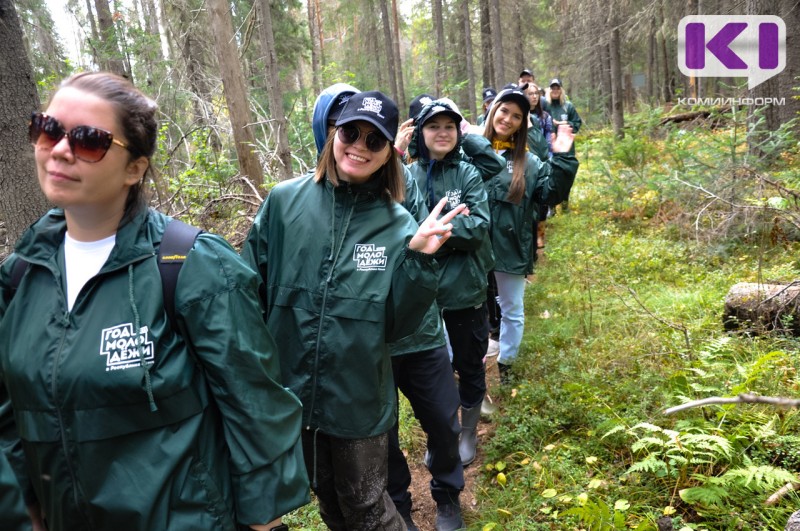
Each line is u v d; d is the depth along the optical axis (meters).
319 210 2.04
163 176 6.01
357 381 1.97
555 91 9.51
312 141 8.55
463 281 2.99
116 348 1.23
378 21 22.12
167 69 9.69
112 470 1.24
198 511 1.29
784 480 2.26
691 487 2.52
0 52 3.88
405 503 2.67
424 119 2.99
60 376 1.23
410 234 2.01
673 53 21.16
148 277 1.28
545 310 5.12
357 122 1.89
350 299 1.95
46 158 1.22
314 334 1.98
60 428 1.24
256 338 1.38
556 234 7.52
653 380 3.35
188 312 1.29
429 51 23.98
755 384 3.01
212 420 1.37
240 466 1.32
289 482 1.35
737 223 5.61
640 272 5.61
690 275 5.27
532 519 2.65
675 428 2.81
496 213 3.68
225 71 6.43
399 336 2.02
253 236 2.17
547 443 3.18
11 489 1.03
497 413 3.70
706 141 6.52
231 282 1.35
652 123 8.07
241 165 6.48
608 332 4.26
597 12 13.15
